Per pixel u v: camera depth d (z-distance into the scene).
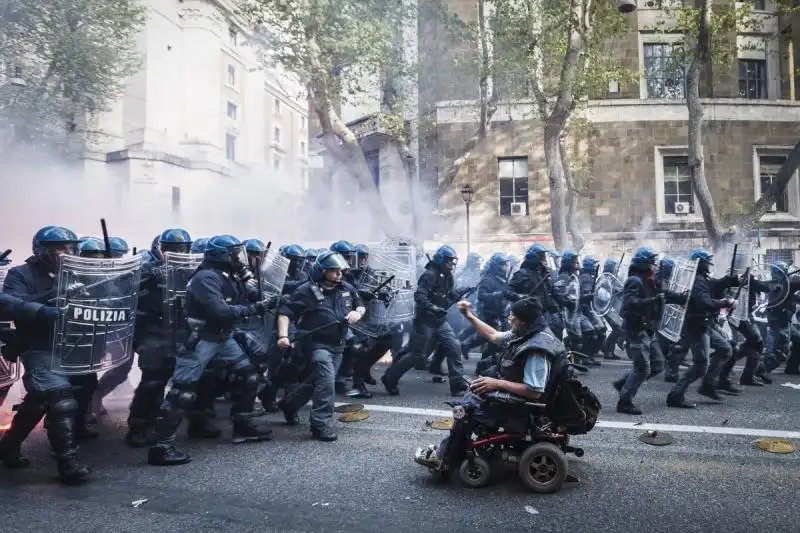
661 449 4.80
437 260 6.80
